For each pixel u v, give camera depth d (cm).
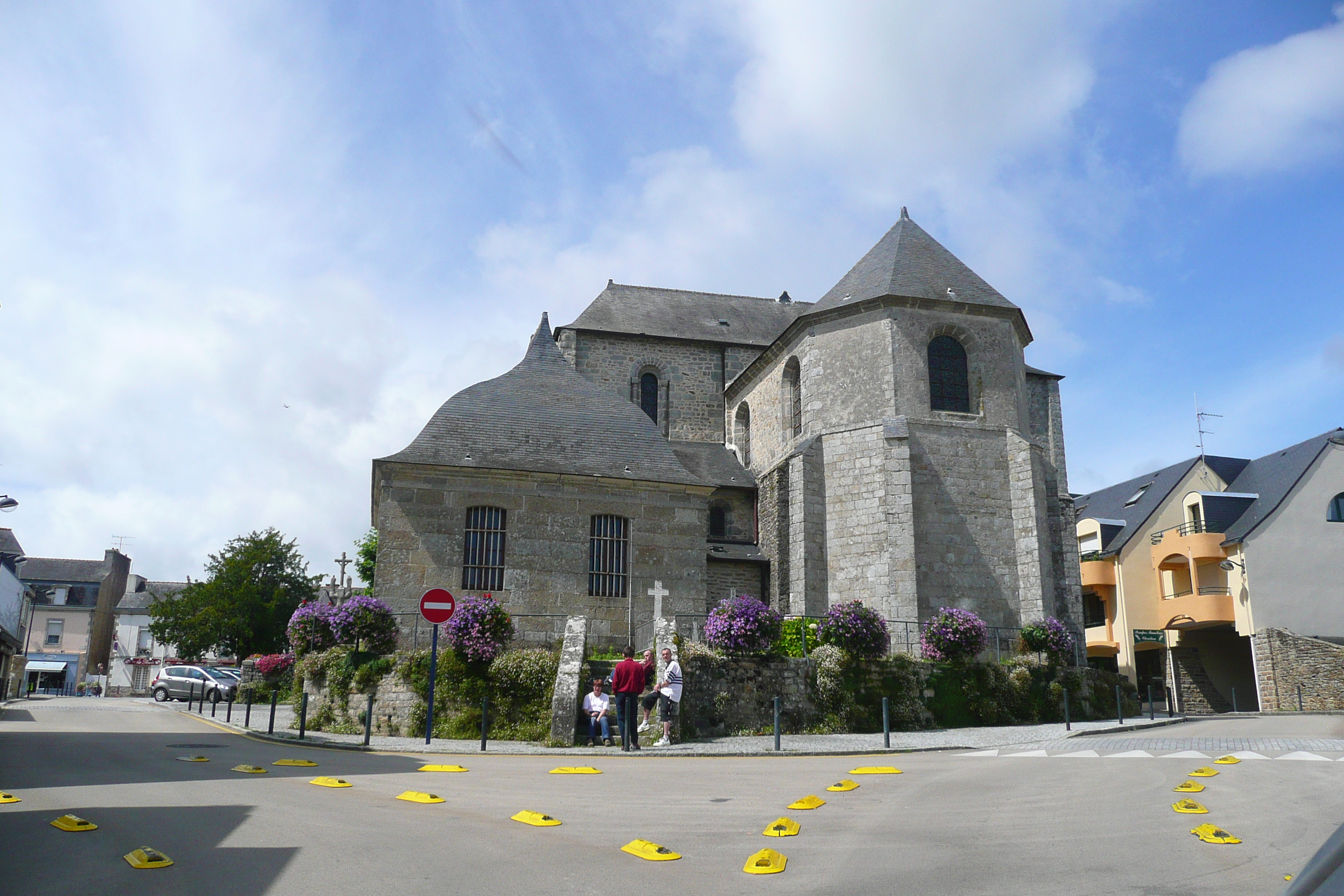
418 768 1307
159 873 650
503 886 620
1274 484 3716
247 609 4847
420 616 2222
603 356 3597
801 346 2998
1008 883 632
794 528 2748
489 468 2330
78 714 2812
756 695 1931
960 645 2236
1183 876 651
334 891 605
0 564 3884
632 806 956
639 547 2414
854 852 727
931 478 2697
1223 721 2392
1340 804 927
